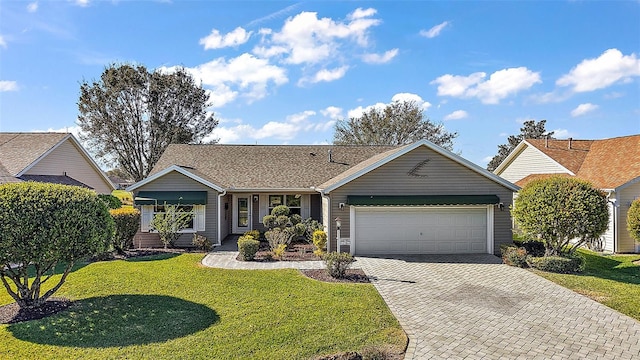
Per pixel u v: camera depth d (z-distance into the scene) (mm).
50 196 10008
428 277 14750
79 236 10180
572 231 16016
